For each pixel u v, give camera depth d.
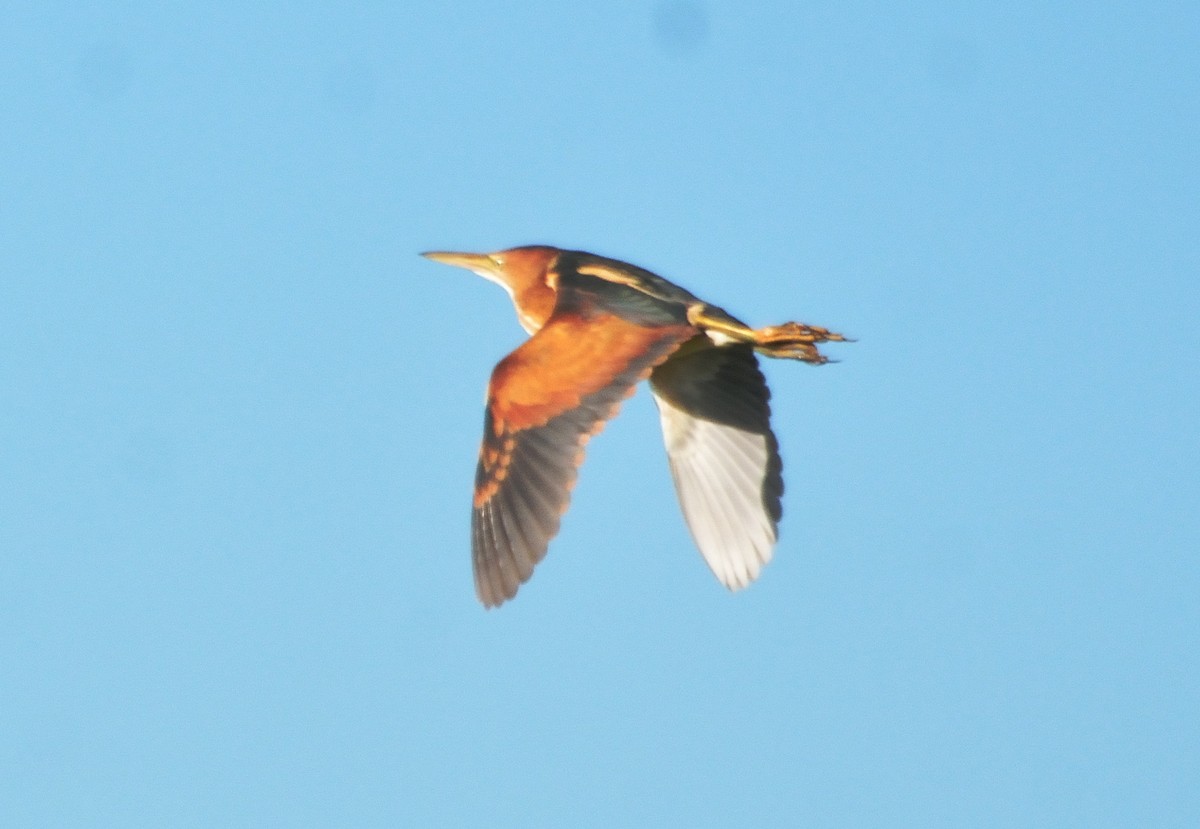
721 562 16.25
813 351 14.92
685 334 14.40
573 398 13.69
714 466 16.27
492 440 13.66
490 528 13.38
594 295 14.95
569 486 13.22
